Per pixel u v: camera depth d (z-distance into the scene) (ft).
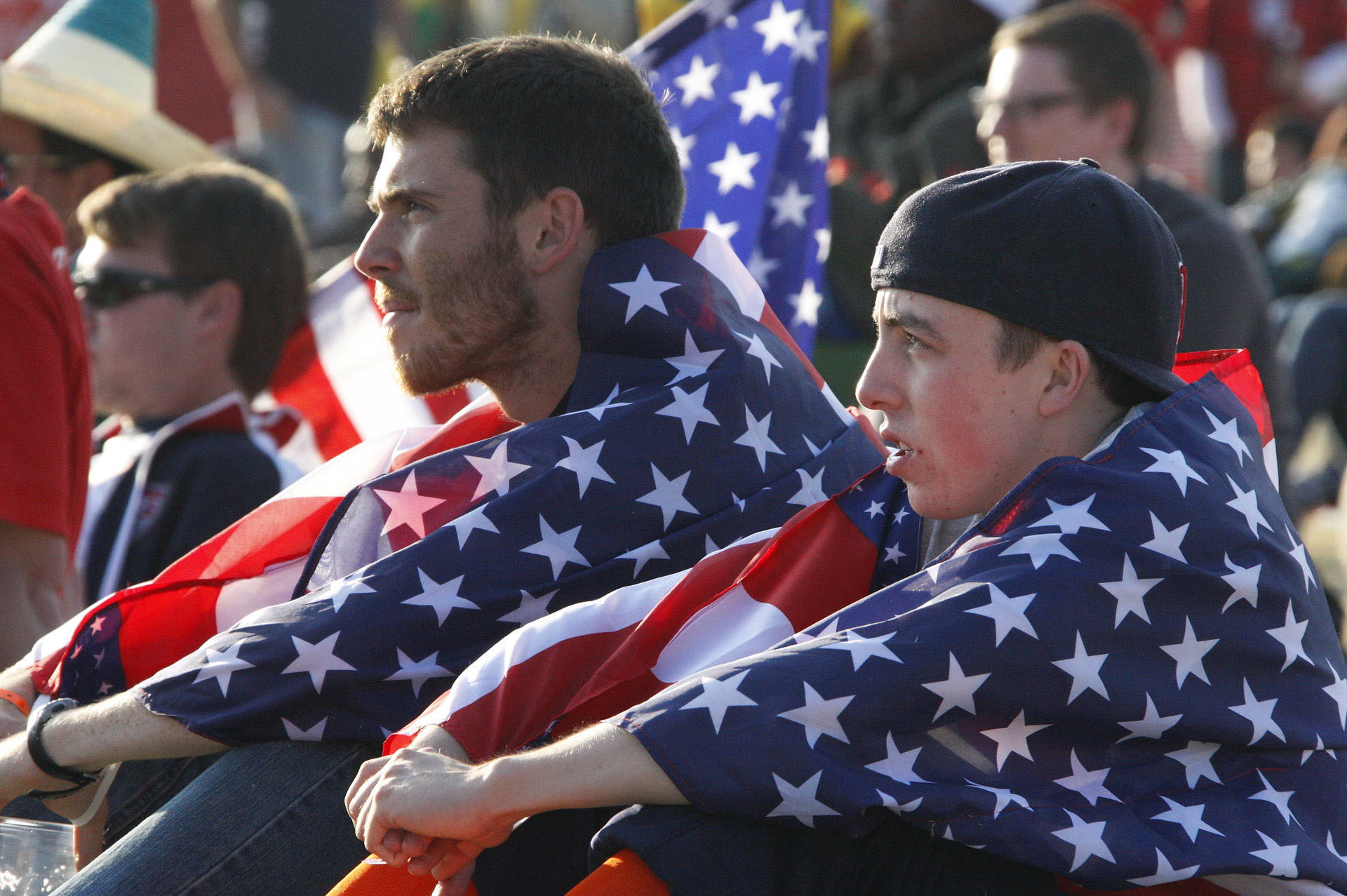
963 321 21.94
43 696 29.66
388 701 25.73
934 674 20.49
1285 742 21.65
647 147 29.14
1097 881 20.45
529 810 20.66
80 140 50.11
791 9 39.73
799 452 28.43
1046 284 21.72
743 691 20.53
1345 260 80.79
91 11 51.47
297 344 47.83
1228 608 21.56
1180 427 22.30
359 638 25.50
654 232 29.40
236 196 43.75
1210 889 21.99
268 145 90.43
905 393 22.58
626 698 24.38
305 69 90.89
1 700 28.71
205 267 42.93
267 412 45.50
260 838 25.41
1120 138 47.98
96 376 43.04
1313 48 116.06
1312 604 22.67
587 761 20.52
